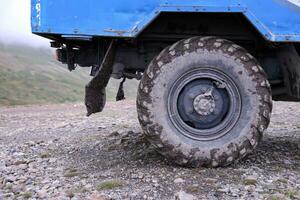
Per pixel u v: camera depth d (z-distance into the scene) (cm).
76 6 475
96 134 845
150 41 552
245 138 473
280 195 392
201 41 473
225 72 473
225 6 466
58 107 2108
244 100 475
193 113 479
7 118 1553
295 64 507
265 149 592
